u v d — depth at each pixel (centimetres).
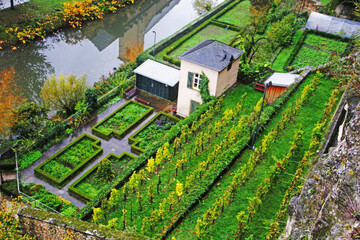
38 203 2625
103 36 5572
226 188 2378
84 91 3769
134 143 3278
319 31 5031
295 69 4212
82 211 2456
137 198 2384
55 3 5709
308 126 2875
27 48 4984
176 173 2669
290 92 3269
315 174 1429
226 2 6506
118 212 2391
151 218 2138
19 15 5219
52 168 2981
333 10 5281
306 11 5559
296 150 2569
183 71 3497
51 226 1480
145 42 5478
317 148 2241
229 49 3553
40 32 5122
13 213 2072
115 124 3531
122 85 4028
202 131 3083
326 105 2850
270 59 4494
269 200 2192
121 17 6106
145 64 4031
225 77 3497
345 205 1010
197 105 3612
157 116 3644
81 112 3547
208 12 6041
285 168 2439
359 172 1037
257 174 2441
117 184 2623
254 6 5356
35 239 1584
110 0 6188
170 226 2098
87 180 2908
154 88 3962
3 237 1703
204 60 3350
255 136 2762
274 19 5494
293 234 1308
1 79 4031
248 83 3825
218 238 2000
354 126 1198
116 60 4966
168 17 6406
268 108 3053
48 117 3616
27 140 3128
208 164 2691
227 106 3450
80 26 5578
